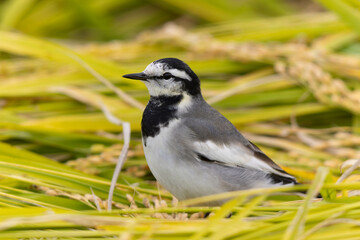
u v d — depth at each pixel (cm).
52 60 1318
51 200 913
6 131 1169
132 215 869
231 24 1606
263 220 760
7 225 656
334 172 1044
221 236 673
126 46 1466
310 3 1962
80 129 1164
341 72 1338
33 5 1920
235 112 1247
